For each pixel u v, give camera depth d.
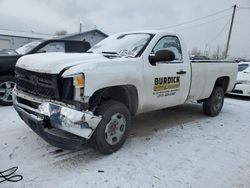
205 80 5.31
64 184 2.86
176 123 5.42
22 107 3.48
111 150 3.62
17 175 2.98
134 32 4.70
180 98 4.73
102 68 3.26
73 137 3.17
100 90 3.33
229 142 4.38
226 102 8.38
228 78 6.23
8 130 4.39
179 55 4.64
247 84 8.81
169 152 3.83
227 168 3.41
